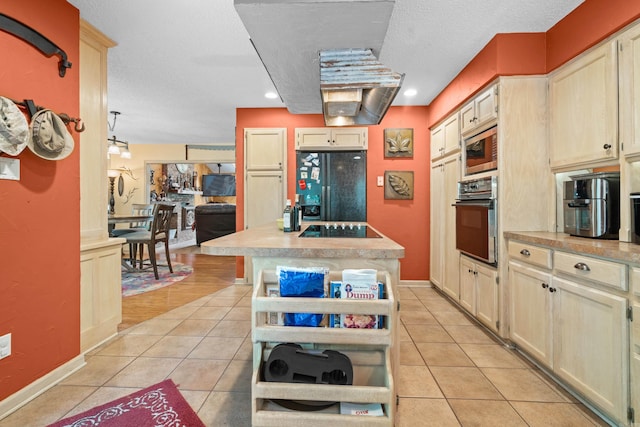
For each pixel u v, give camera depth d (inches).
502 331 91.5
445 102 130.9
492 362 82.4
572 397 67.2
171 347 90.5
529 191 89.7
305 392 50.1
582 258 62.7
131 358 83.7
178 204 373.4
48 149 66.2
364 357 56.7
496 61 89.5
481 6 77.6
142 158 273.9
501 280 91.4
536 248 77.0
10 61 61.1
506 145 89.8
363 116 105.7
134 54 104.0
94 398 65.8
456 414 61.8
